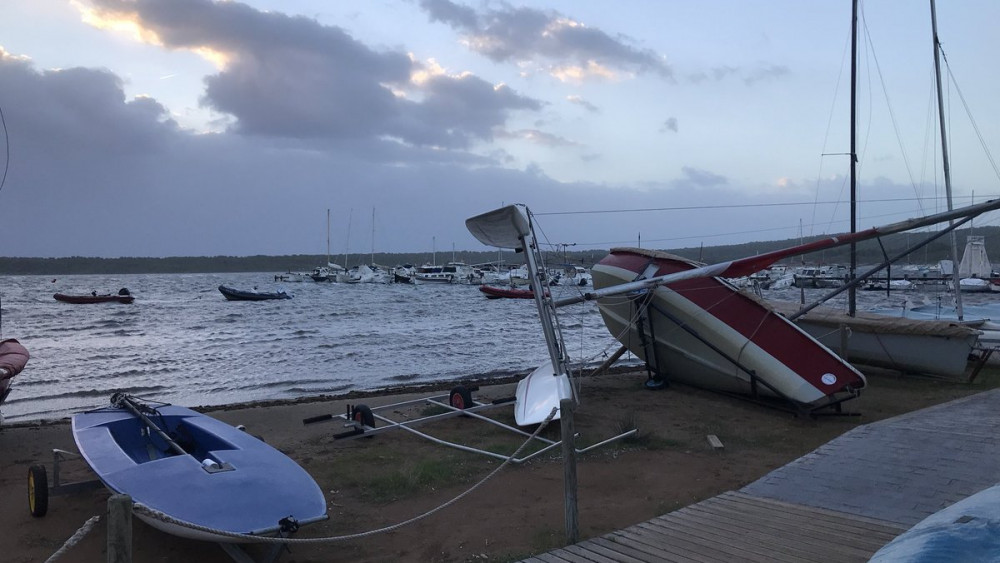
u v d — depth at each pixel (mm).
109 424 7742
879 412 11164
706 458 8641
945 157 17578
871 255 47312
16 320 43375
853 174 16594
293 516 5359
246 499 5547
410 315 46938
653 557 5145
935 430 9078
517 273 94125
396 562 5652
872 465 7590
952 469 7340
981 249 68250
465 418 11117
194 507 5359
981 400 11141
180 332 35344
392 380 19656
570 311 48094
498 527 6363
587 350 26312
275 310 52594
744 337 11484
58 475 6996
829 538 5480
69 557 5805
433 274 105188
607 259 13273
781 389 10961
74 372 21594
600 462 8492
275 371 21547
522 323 39781
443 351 26625
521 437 9828
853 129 16594
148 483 5727
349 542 6078
